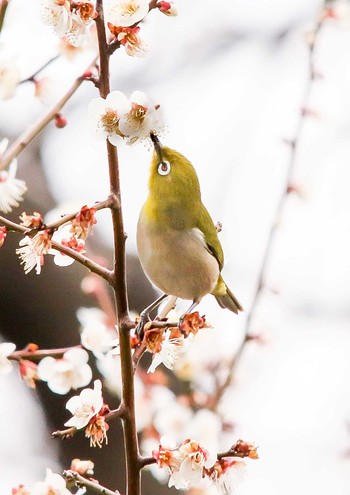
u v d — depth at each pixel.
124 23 5.80
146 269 7.57
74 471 6.06
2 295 10.82
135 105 5.63
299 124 10.04
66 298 10.97
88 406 5.70
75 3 5.73
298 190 9.86
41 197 11.45
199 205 7.80
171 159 7.55
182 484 5.77
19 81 6.91
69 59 6.97
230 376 9.30
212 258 7.82
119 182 5.69
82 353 6.34
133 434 5.73
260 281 9.65
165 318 6.28
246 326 9.50
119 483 10.94
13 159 6.07
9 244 10.89
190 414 8.96
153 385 9.10
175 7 5.88
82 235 5.57
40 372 6.29
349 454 10.93
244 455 5.85
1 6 6.37
